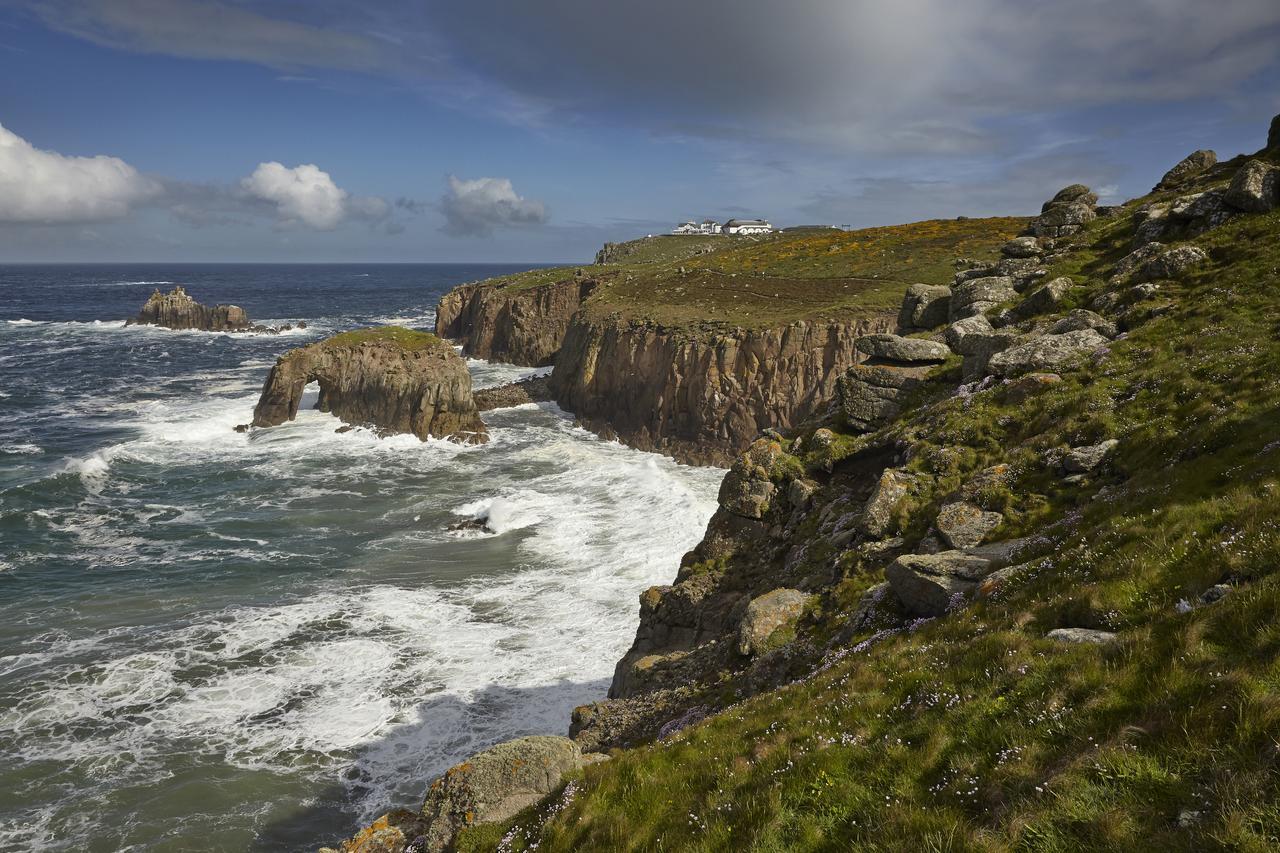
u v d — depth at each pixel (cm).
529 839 1152
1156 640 912
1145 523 1321
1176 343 2247
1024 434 2188
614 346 8550
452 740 2811
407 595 4000
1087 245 3809
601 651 3409
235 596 3984
